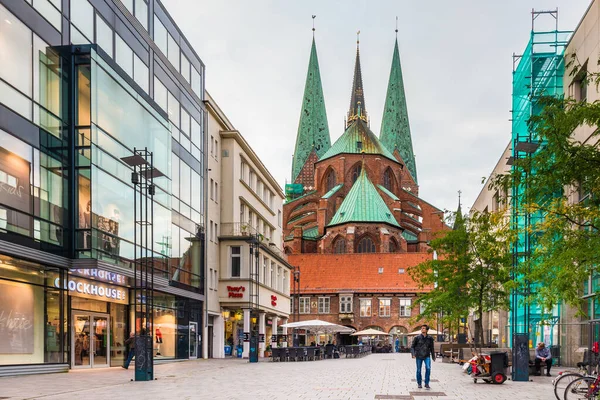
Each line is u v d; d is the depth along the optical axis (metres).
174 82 35.00
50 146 22.27
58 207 22.70
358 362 37.66
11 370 19.91
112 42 27.05
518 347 21.16
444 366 32.47
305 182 136.88
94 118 23.41
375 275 81.94
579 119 11.77
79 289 24.69
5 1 19.67
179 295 34.91
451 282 33.44
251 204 48.47
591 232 13.26
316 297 80.69
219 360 37.50
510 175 12.97
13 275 20.34
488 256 32.19
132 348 26.38
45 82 22.09
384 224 89.44
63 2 23.27
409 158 134.75
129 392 15.68
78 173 23.20
